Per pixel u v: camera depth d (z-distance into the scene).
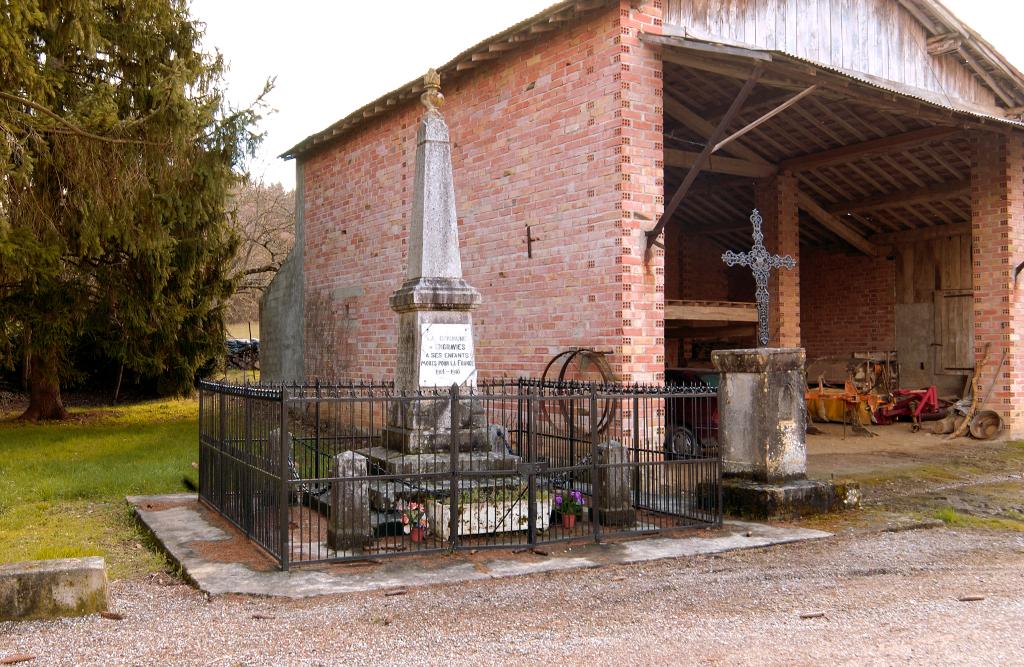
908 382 18.42
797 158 15.21
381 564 6.23
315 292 16.48
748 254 8.45
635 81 9.45
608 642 4.54
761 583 5.80
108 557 6.84
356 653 4.38
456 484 6.59
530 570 6.05
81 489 9.56
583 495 7.48
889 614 5.09
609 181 9.47
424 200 8.02
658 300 9.51
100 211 13.16
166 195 14.24
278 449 6.57
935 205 17.39
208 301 18.72
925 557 6.61
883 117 13.52
